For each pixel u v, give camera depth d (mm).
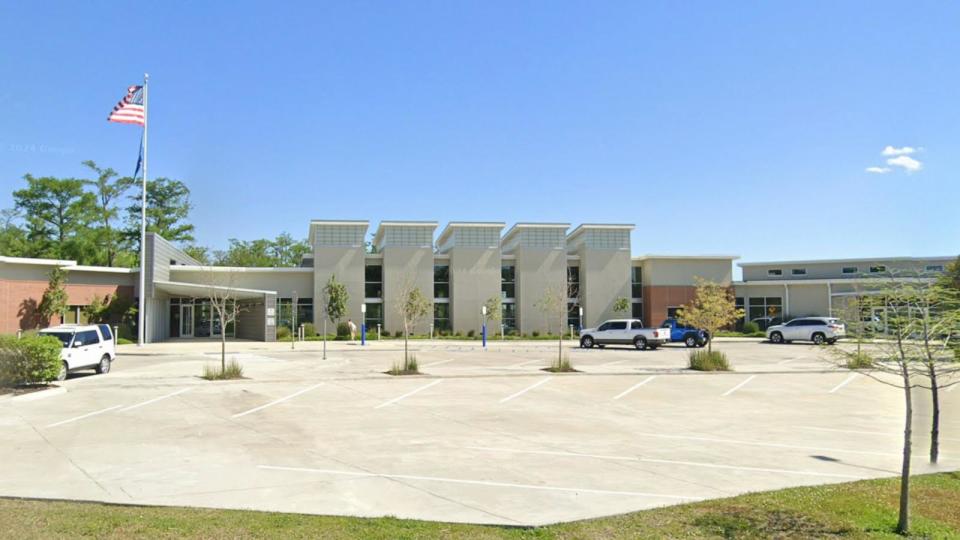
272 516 7105
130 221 66125
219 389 18703
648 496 8203
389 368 25750
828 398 18078
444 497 8102
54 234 60656
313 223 52156
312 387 19219
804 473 9562
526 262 55125
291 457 10430
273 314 44688
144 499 7887
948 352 6984
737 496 8094
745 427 13633
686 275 57031
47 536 6316
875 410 16094
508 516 7281
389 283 53312
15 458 10258
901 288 7316
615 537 6527
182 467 9680
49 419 13977
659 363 28469
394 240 53812
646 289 57781
